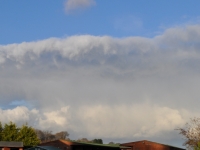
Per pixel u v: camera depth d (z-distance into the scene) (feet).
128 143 343.05
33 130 291.58
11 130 282.97
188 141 264.52
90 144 257.34
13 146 200.85
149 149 337.31
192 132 264.93
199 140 257.75
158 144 338.13
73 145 252.01
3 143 198.90
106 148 275.18
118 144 338.13
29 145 280.31
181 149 369.71
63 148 255.70
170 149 344.08
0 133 278.26
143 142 339.16
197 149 212.64
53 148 185.06
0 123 287.69
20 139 280.31
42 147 183.42
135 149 340.18
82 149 256.73
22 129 286.46
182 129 268.82
